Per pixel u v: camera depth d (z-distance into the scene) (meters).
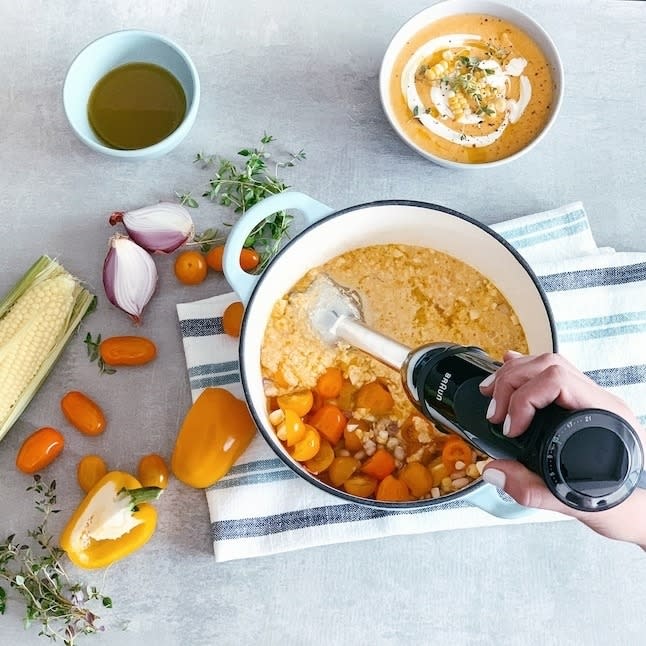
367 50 1.19
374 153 1.17
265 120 1.17
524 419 0.65
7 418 1.07
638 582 1.09
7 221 1.13
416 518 1.07
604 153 1.18
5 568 1.06
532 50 1.11
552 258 1.14
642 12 1.22
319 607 1.08
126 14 1.19
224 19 1.19
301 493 1.07
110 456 1.09
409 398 0.92
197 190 1.15
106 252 1.14
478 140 1.10
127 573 1.07
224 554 1.05
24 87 1.17
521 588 1.09
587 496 0.60
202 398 1.04
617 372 1.11
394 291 1.04
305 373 1.00
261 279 0.93
